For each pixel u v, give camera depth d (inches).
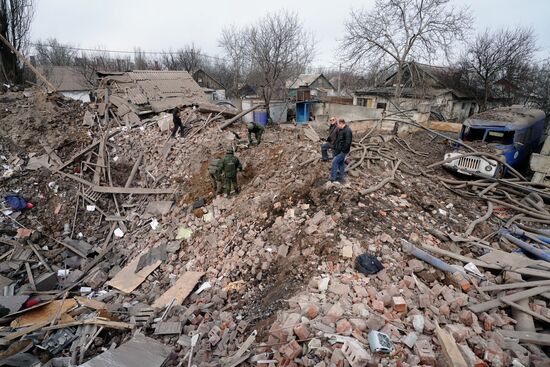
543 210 344.2
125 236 385.4
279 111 967.6
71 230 390.6
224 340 201.8
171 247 339.3
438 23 906.7
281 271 251.8
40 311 272.2
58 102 595.8
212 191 403.5
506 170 443.5
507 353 169.0
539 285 218.2
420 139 653.9
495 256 256.8
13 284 308.7
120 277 312.2
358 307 184.7
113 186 454.6
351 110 901.8
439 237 277.4
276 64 958.4
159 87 662.5
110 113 586.2
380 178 361.4
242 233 312.7
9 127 504.1
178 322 231.5
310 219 281.3
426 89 1015.6
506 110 530.0
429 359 152.6
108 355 187.6
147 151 505.4
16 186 420.8
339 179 325.4
